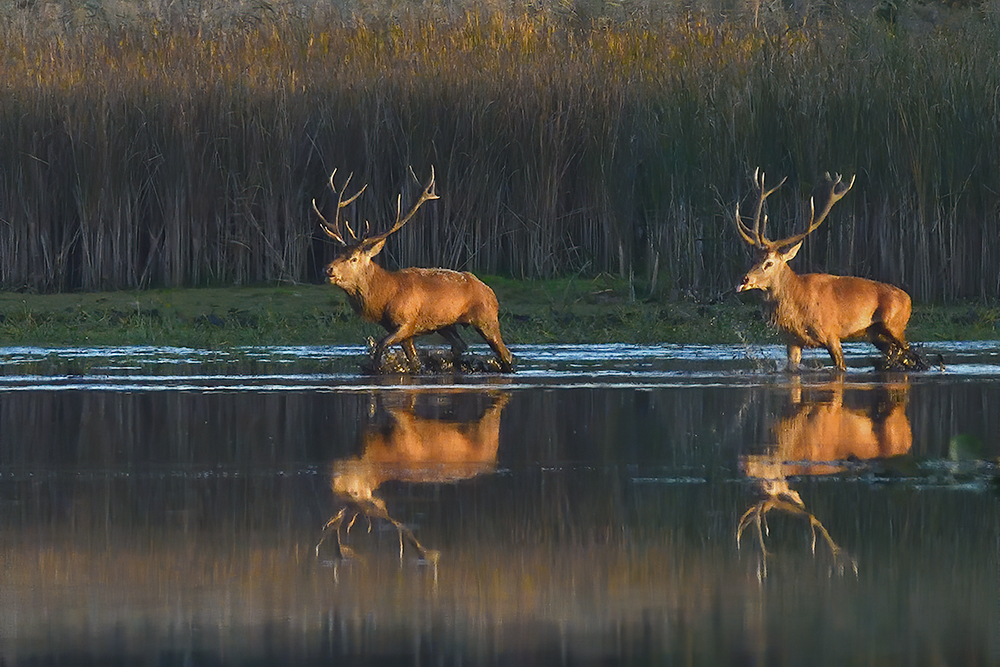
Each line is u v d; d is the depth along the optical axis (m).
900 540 25.16
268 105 81.94
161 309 74.31
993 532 25.67
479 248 81.75
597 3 92.19
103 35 89.81
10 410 41.72
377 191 81.62
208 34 90.25
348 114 81.88
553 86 82.50
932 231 79.19
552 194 81.62
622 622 20.34
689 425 38.47
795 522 26.44
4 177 80.81
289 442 35.59
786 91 79.88
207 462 32.75
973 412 41.16
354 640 19.58
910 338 67.50
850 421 39.25
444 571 23.02
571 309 75.25
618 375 51.88
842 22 88.12
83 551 24.30
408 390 46.97
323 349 62.16
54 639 19.62
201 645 19.39
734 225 78.44
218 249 81.31
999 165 79.31
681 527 26.03
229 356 59.34
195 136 80.69
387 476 30.91
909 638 19.70
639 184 81.19
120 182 80.06
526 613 20.78
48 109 81.25
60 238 82.44
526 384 48.91
